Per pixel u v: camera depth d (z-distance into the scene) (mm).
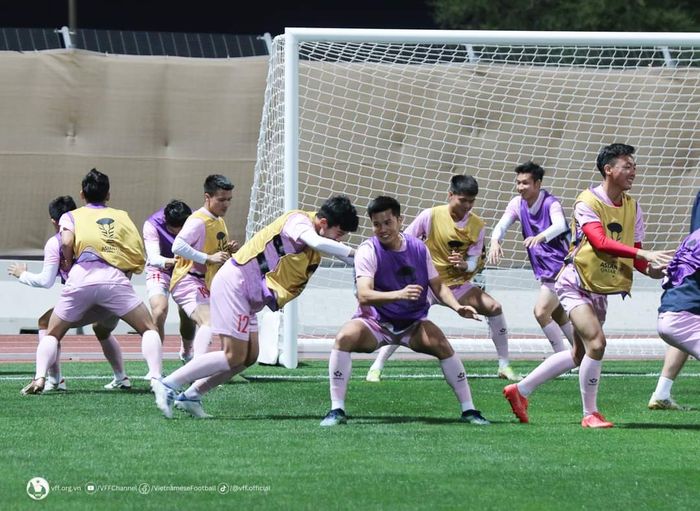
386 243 22938
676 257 22875
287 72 35844
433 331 23906
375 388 30688
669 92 43094
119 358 29875
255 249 23625
